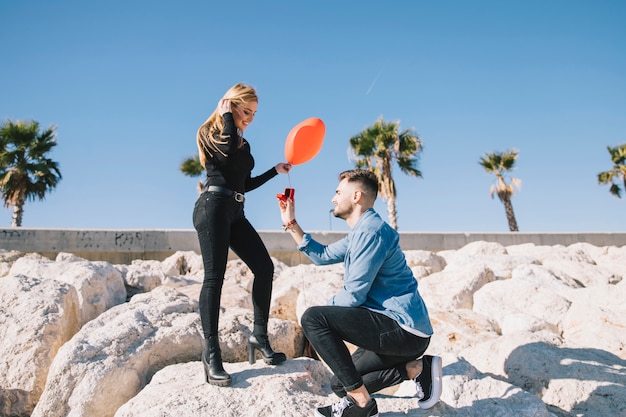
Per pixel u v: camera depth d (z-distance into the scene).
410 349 2.36
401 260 2.45
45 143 16.78
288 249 10.11
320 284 5.19
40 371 3.19
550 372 3.25
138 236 9.37
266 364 2.89
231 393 2.55
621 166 20.73
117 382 2.89
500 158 20.61
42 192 16.86
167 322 3.42
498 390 2.76
